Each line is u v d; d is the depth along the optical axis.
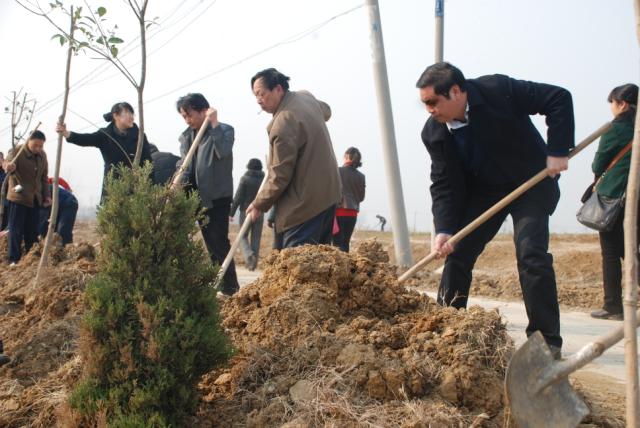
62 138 6.35
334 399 3.41
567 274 13.06
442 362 3.60
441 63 4.42
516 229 4.46
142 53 5.39
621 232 7.48
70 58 6.30
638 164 2.82
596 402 4.11
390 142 11.87
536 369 3.27
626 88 7.08
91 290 3.49
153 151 9.75
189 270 3.60
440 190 4.82
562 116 4.32
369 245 4.90
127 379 3.41
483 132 4.47
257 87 5.80
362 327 3.86
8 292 6.26
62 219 10.25
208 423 3.48
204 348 3.48
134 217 3.54
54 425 3.74
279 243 6.02
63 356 4.62
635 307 2.79
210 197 7.02
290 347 3.79
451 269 4.80
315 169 5.77
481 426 3.32
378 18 11.71
